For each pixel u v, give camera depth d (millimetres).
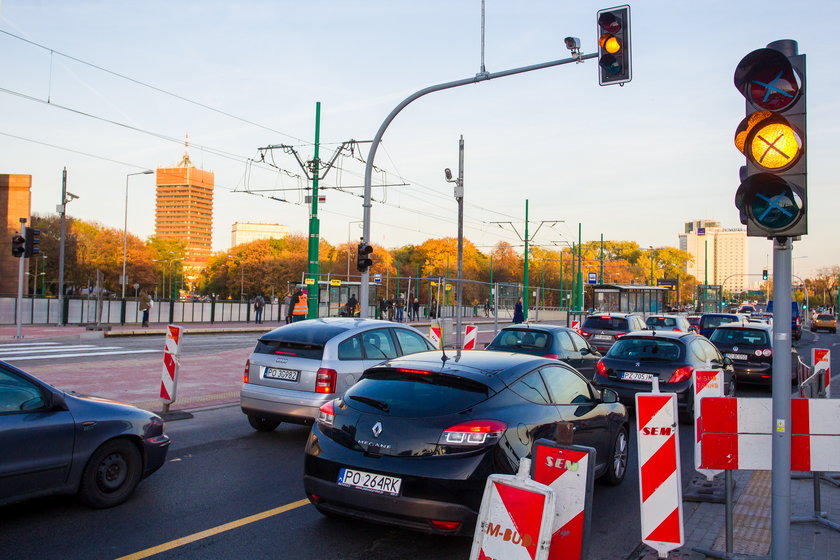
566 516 3607
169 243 113375
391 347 9211
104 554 4770
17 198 62062
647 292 40750
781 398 4211
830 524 5543
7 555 4703
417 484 4602
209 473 7082
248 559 4766
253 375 8547
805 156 4109
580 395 6465
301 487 6625
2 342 21875
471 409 4902
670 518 4578
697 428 5523
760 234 4227
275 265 86250
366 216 16891
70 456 5445
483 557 3473
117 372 14523
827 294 105938
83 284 72500
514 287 37656
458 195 23266
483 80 14055
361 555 4902
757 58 4211
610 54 10203
